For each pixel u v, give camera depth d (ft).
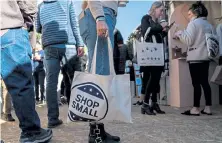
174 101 15.84
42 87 20.61
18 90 6.35
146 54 12.53
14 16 6.44
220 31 14.08
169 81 16.25
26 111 6.46
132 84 23.13
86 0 7.63
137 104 17.22
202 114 12.44
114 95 6.26
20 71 6.39
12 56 6.35
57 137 8.18
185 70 15.37
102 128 7.20
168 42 16.24
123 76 6.41
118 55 16.26
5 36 6.35
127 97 6.38
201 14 12.70
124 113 6.30
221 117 11.42
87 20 7.46
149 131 8.87
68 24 10.19
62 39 9.98
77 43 10.43
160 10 13.15
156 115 12.28
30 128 6.61
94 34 7.31
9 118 11.91
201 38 12.18
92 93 6.26
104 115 6.28
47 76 9.99
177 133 8.56
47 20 10.00
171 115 12.25
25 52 6.51
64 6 10.11
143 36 13.03
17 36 6.46
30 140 6.57
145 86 13.84
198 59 12.10
